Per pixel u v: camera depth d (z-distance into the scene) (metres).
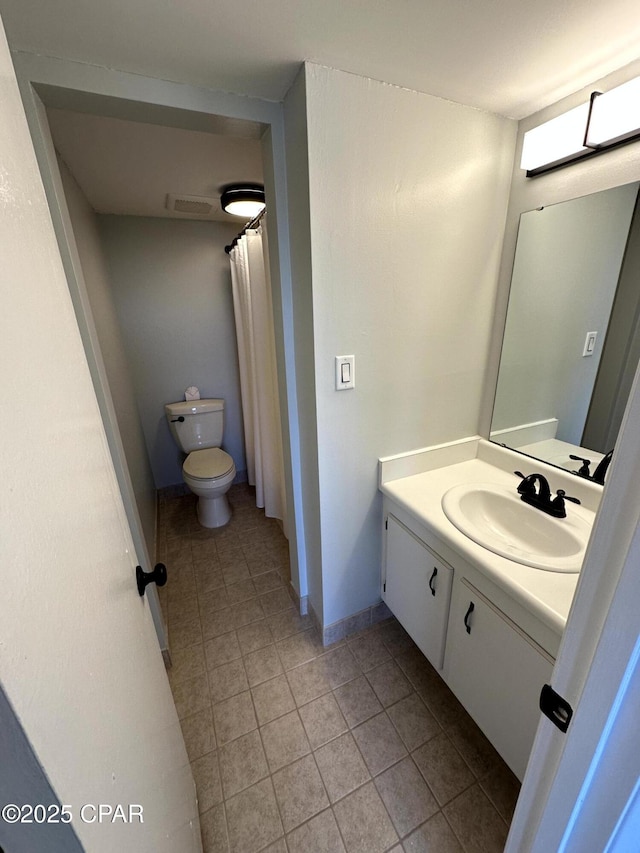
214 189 1.92
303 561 1.71
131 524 1.37
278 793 1.11
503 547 1.03
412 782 1.13
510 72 1.01
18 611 0.28
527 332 1.39
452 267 1.34
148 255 2.46
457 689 1.21
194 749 1.23
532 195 1.29
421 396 1.45
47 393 0.41
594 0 0.77
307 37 0.86
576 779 0.45
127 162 1.54
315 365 1.21
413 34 0.86
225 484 2.37
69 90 0.95
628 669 0.37
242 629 1.71
